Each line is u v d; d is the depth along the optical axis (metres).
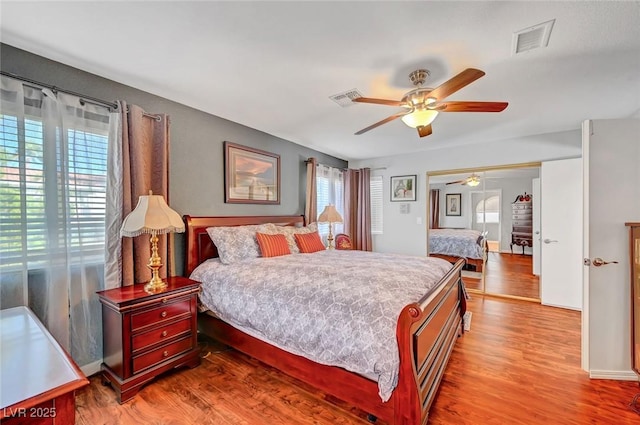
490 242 4.59
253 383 2.08
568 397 1.91
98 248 2.20
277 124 3.49
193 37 1.76
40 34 1.72
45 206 1.91
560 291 3.82
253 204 3.68
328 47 1.86
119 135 2.20
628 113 3.05
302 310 1.87
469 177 4.73
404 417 1.45
